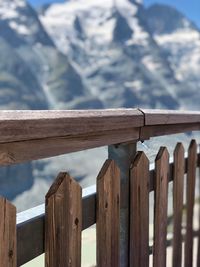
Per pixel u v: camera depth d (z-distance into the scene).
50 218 1.42
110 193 1.77
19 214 1.41
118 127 1.68
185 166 2.68
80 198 1.57
